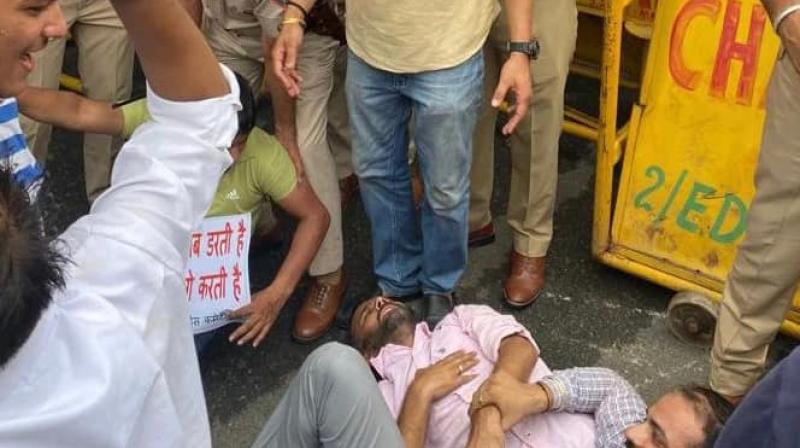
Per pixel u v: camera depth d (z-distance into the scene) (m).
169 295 1.04
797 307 2.51
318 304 2.75
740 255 2.20
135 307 0.99
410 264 2.71
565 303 2.82
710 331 2.61
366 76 2.31
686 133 2.49
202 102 1.13
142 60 1.09
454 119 2.23
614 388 2.19
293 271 2.57
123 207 1.06
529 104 2.32
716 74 2.37
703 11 2.33
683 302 2.60
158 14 1.04
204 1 2.57
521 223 2.77
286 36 2.32
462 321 2.37
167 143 1.12
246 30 2.58
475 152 2.75
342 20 2.45
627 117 3.34
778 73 1.97
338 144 3.03
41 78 2.59
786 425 1.06
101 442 0.91
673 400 2.06
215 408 2.59
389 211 2.58
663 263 2.67
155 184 1.08
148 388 0.94
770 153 2.02
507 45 2.37
